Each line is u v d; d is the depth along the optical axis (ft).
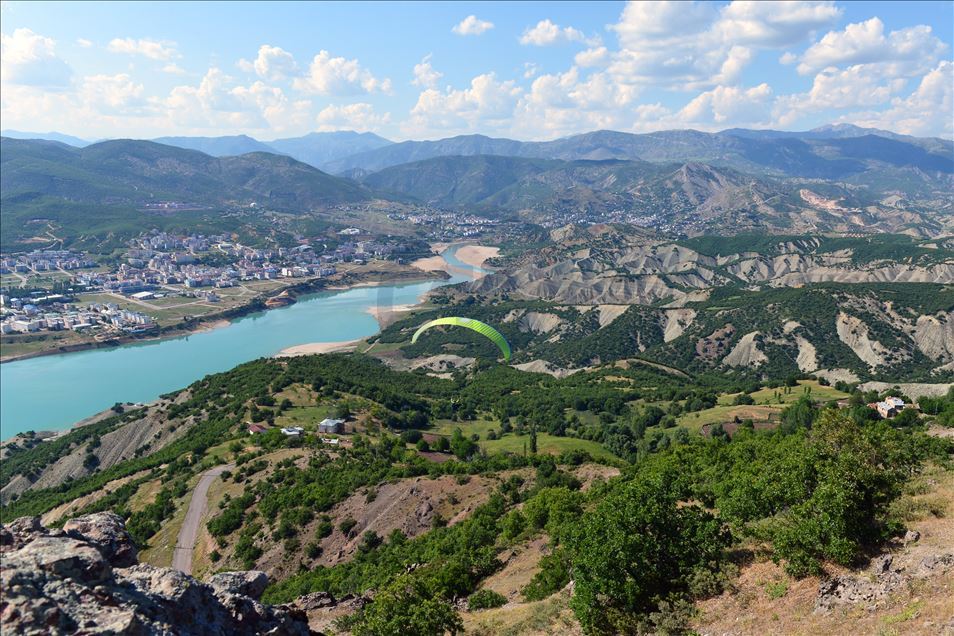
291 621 78.28
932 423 299.38
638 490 119.34
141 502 334.44
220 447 389.80
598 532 113.60
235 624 71.26
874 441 151.12
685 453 240.32
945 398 387.55
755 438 274.77
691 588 107.55
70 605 55.47
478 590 171.63
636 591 105.40
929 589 83.30
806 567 102.22
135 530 296.51
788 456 143.13
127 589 63.36
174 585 66.95
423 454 369.91
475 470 307.58
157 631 57.77
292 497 284.61
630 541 107.65
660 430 415.03
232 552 262.88
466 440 379.96
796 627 88.63
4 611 51.57
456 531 224.74
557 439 413.59
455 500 268.00
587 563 109.60
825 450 145.07
